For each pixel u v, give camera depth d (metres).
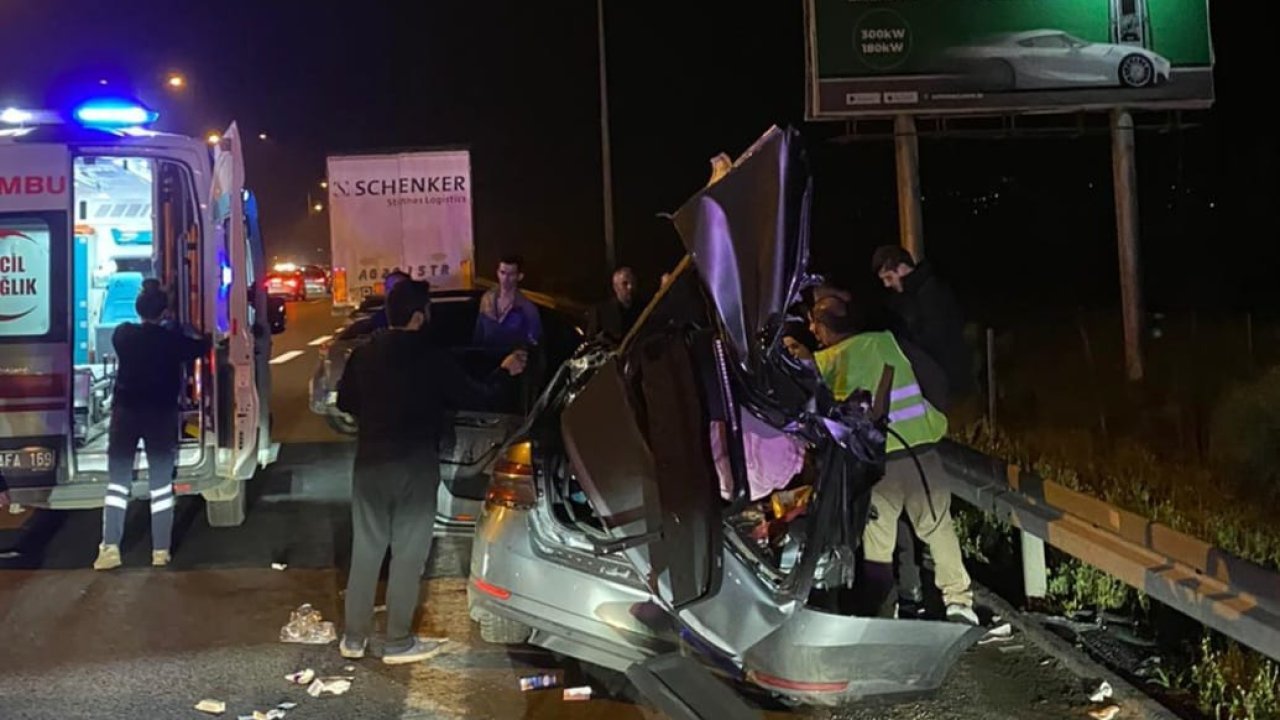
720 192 4.71
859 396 5.29
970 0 14.12
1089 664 5.92
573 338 9.86
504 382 6.42
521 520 5.39
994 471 7.23
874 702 5.52
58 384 7.94
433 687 5.88
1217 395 12.23
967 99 14.10
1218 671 5.61
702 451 4.64
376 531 6.09
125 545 8.68
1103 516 6.03
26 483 7.93
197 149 8.36
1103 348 17.34
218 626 6.84
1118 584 6.84
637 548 4.85
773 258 4.70
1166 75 14.30
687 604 4.64
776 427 4.92
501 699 5.71
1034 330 20.03
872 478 5.13
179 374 8.15
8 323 7.87
